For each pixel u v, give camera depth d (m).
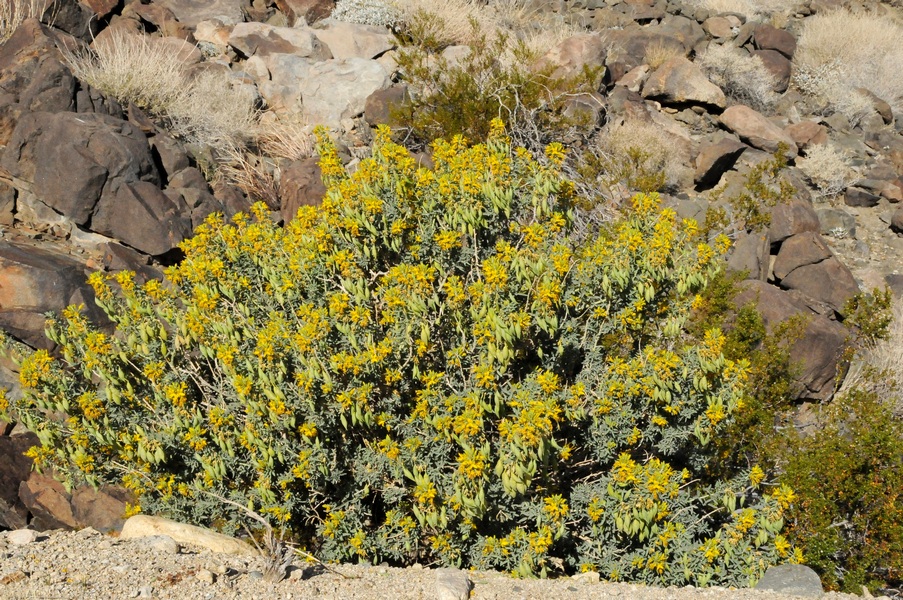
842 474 6.47
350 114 11.20
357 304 5.59
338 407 5.23
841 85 14.45
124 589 3.77
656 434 5.77
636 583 5.20
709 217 9.95
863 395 7.33
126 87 10.02
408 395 5.53
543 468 5.34
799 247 10.03
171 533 4.59
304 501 5.46
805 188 12.00
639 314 5.80
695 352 5.70
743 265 9.82
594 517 5.18
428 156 10.13
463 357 5.46
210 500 5.39
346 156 10.49
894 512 6.30
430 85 11.30
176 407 5.35
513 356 5.30
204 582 3.91
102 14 11.57
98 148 8.42
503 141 6.17
